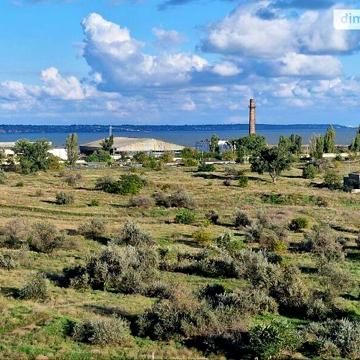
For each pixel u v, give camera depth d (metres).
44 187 95.94
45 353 26.16
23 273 41.56
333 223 70.38
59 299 34.81
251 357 27.03
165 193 87.88
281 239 57.22
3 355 25.55
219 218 70.94
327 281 39.25
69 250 51.44
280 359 26.78
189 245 54.81
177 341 28.77
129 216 72.94
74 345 27.58
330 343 27.64
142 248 45.62
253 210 76.00
